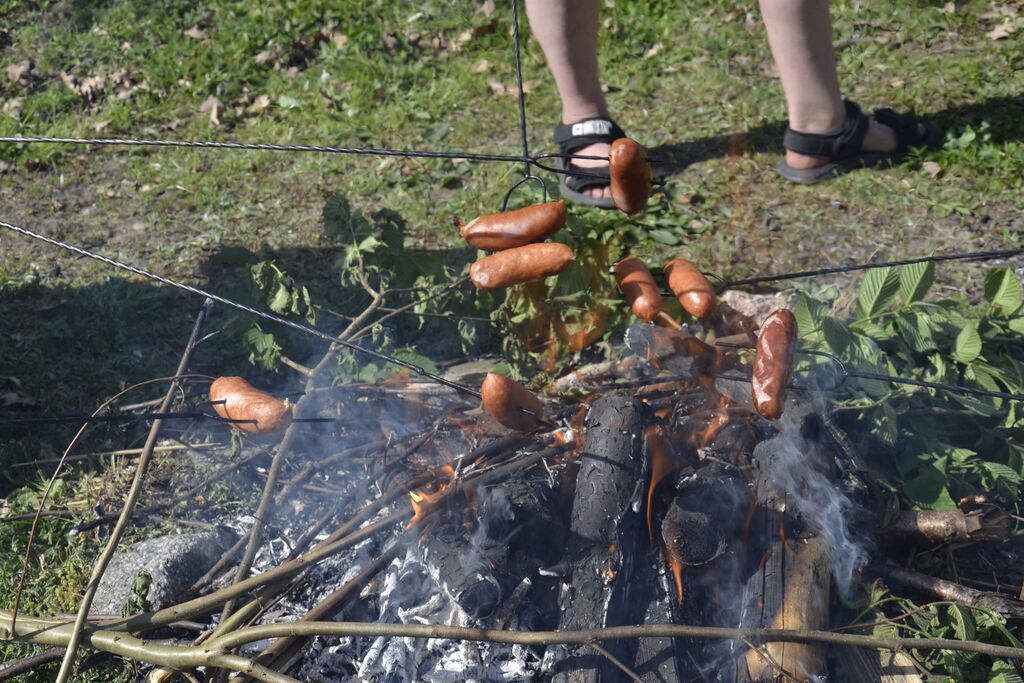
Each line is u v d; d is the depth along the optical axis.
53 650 2.80
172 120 6.33
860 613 2.71
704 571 2.69
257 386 4.02
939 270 4.50
